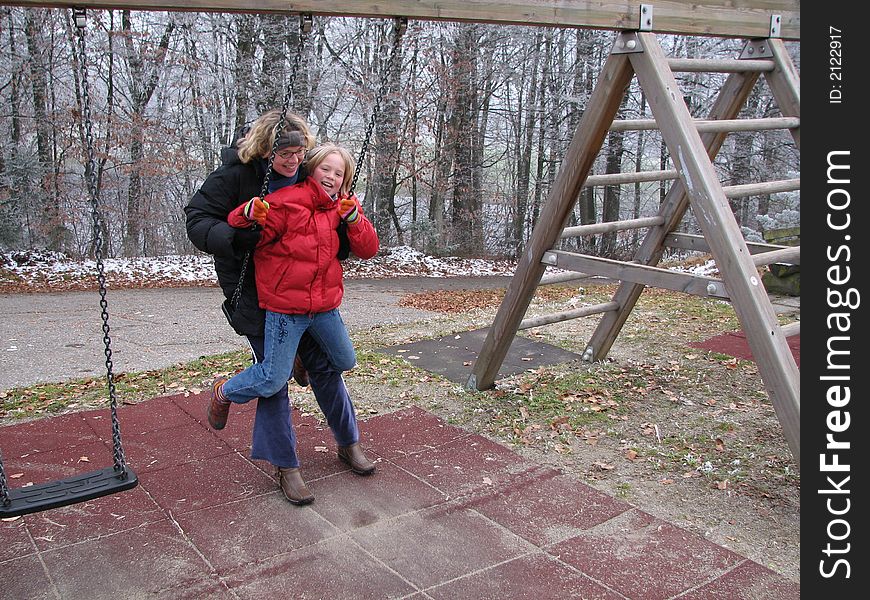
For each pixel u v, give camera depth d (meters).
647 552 2.71
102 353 6.23
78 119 14.04
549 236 4.13
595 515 3.01
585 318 7.40
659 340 6.21
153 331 7.45
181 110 15.48
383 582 2.50
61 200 14.70
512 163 19.36
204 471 3.45
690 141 3.25
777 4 3.79
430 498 3.16
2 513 2.26
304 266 2.86
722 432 4.00
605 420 4.17
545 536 2.83
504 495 3.19
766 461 3.59
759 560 2.67
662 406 4.43
